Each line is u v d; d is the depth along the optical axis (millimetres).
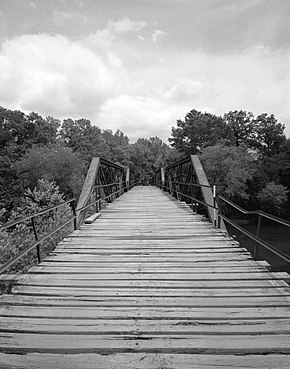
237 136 41500
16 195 31844
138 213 8109
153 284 3266
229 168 26109
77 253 4418
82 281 3348
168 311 2619
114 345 2084
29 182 30344
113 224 6523
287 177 31078
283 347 2043
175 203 10633
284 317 2504
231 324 2389
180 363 1900
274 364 1880
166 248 4637
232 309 2662
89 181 7121
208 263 3947
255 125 41406
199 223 6566
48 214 7500
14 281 3254
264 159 32156
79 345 2080
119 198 12945
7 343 2109
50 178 27969
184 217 7367
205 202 6848
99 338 2178
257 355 1977
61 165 29141
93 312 2602
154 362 1911
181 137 38844
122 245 4820
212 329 2309
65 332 2262
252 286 3188
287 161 31172
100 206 8602
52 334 2240
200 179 7250
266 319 2475
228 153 27109
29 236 6250
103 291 3076
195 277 3447
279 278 3400
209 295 2967
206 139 36219
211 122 36594
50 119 53344
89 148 48375
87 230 5918
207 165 25969
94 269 3742
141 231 5797
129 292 3049
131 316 2520
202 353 2004
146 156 55781
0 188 33219
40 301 2834
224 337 2189
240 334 2238
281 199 28000
